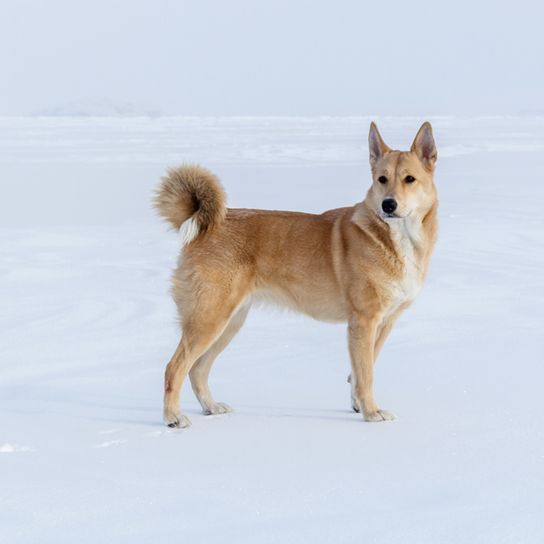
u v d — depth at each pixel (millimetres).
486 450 5672
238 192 23422
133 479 5219
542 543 4008
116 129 65438
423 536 4117
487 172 29000
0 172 29188
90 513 4578
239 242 7590
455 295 11711
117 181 26922
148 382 8328
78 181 26891
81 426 6777
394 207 7199
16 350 9289
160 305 11234
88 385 8188
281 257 7688
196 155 37000
